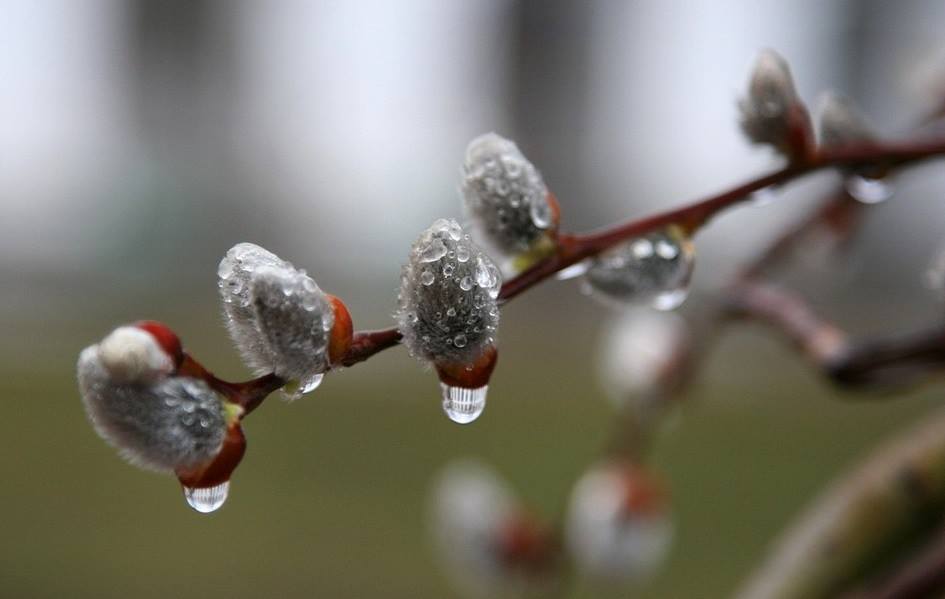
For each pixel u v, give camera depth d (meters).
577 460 1.11
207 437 0.33
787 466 1.12
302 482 1.11
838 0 1.32
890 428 1.22
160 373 0.33
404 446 1.19
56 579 0.92
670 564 0.92
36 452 1.22
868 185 0.41
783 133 0.37
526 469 1.09
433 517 1.01
